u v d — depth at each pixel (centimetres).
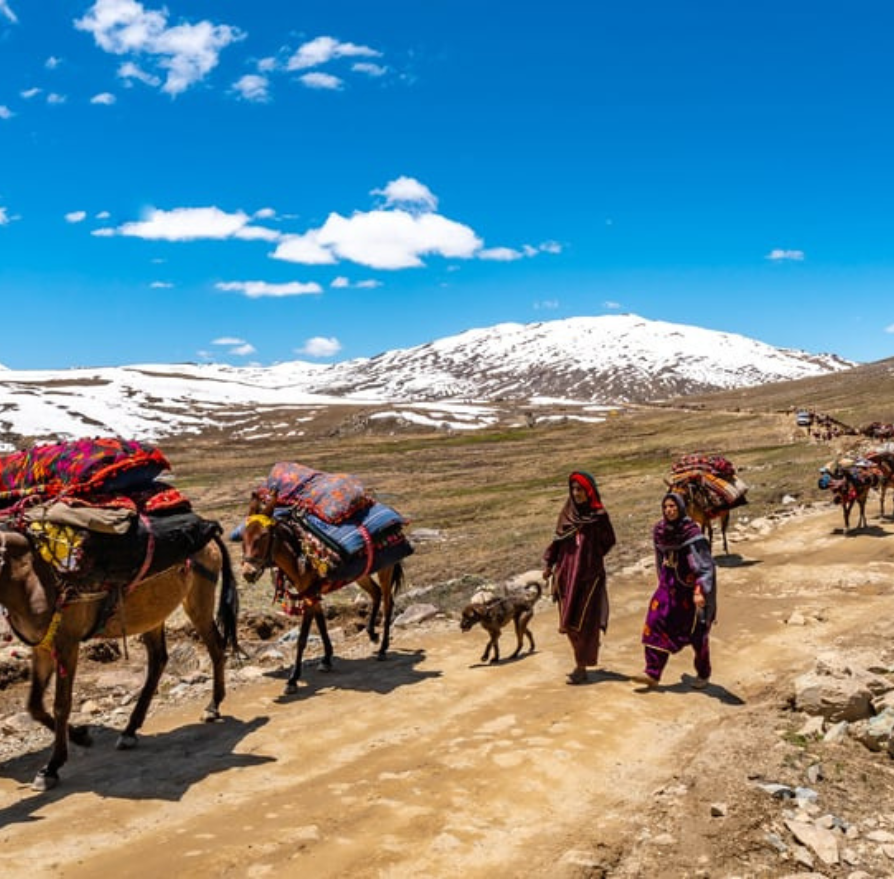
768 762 809
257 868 630
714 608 1046
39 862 644
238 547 3219
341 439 12562
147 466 919
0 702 1159
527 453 8594
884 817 712
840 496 2262
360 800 747
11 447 13138
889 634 1259
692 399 18075
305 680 1180
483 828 693
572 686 1079
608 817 712
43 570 809
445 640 1404
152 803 755
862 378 15125
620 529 2658
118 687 1221
